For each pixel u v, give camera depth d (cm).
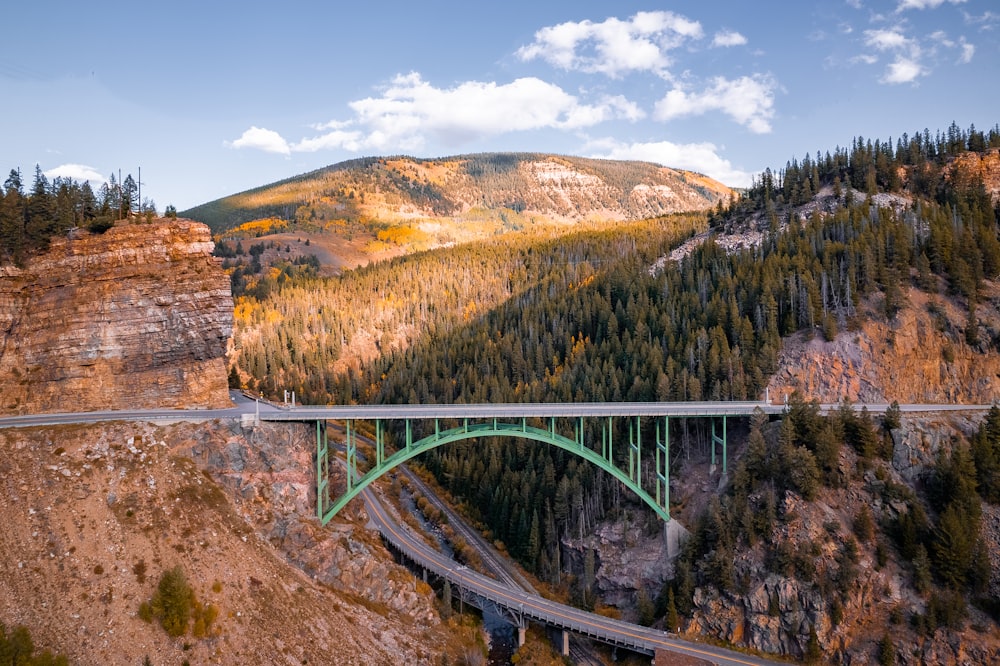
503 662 9231
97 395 9662
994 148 19375
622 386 13375
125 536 7788
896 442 10388
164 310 9950
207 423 9225
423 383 16638
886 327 12738
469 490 13538
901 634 8725
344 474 11281
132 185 10700
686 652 8931
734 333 13512
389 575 9588
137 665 6806
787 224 18250
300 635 7850
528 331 18038
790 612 9025
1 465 8069
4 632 6438
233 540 8400
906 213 16350
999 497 9756
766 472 10200
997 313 13225
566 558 11606
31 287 9738
